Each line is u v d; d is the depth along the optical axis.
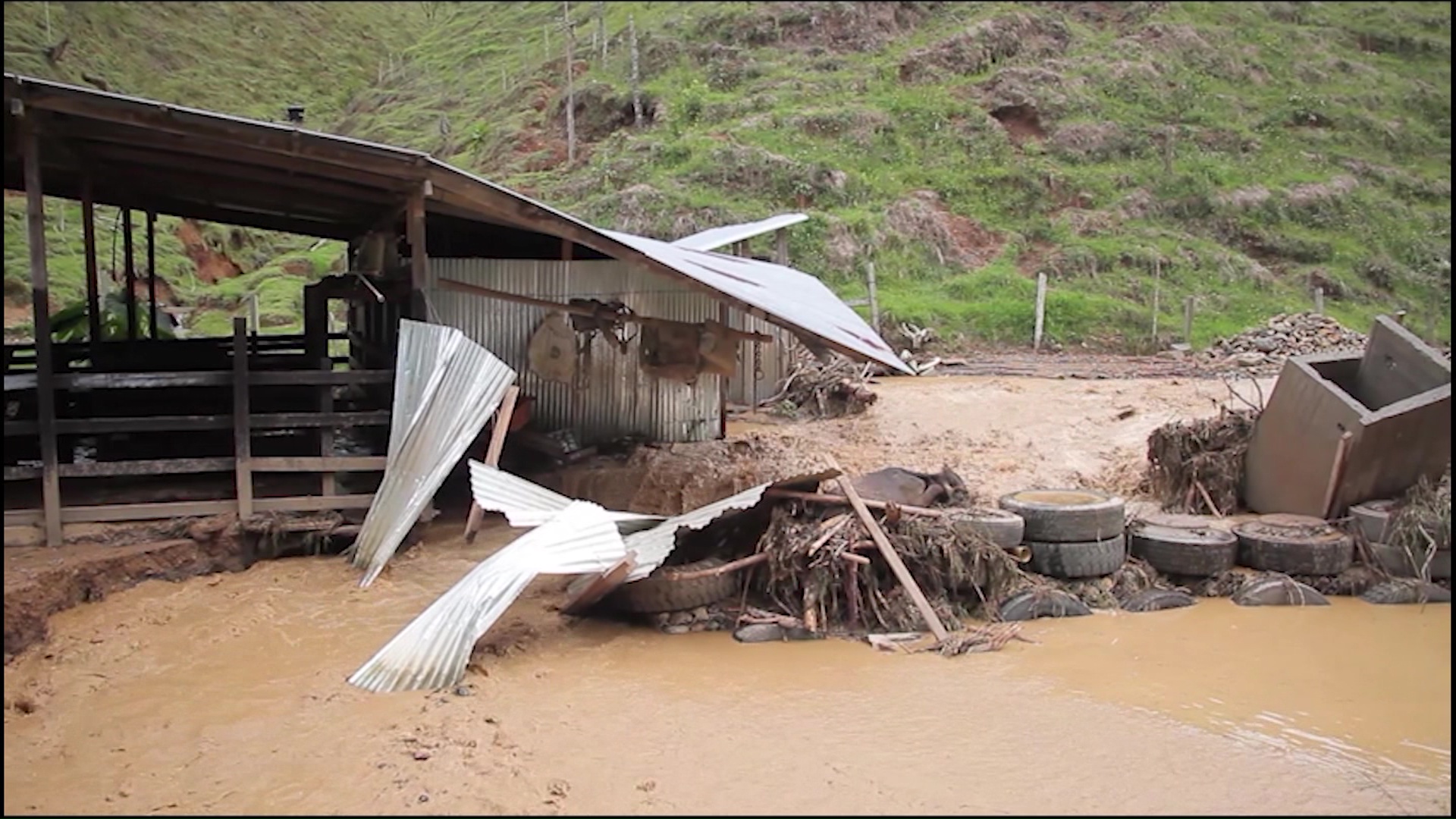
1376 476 11.52
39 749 6.59
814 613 9.23
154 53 48.47
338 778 6.22
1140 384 19.17
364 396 15.00
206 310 28.03
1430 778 6.57
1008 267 31.03
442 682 7.63
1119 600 10.35
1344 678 8.39
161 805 5.92
